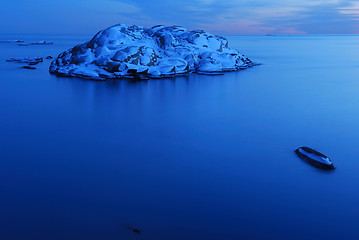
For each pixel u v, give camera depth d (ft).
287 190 27.09
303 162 33.01
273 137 41.22
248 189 27.22
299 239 20.75
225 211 23.77
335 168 31.55
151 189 26.94
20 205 23.99
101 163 32.42
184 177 29.43
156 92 72.84
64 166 31.45
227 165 32.30
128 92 72.18
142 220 22.40
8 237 20.20
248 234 21.16
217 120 49.65
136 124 47.21
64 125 46.09
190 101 63.72
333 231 21.57
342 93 71.82
